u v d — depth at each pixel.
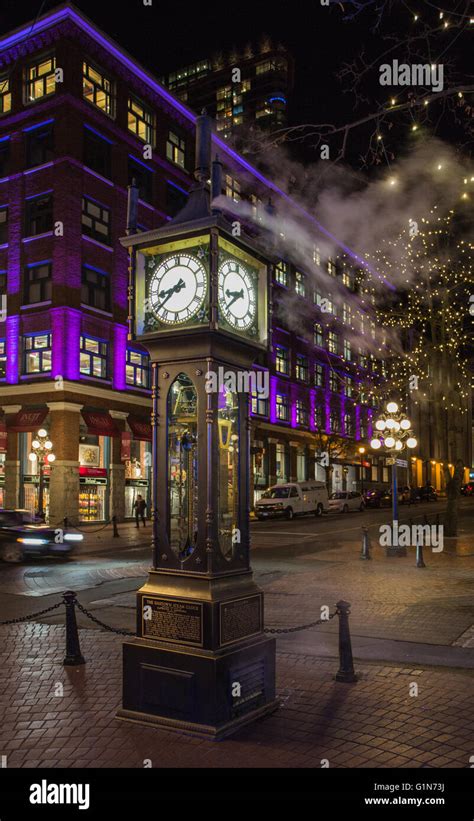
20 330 32.69
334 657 7.90
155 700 5.44
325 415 56.25
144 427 35.56
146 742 5.13
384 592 12.59
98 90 34.34
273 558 18.70
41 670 7.43
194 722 5.27
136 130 36.88
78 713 5.88
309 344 54.25
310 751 5.02
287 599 12.01
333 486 58.31
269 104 109.38
